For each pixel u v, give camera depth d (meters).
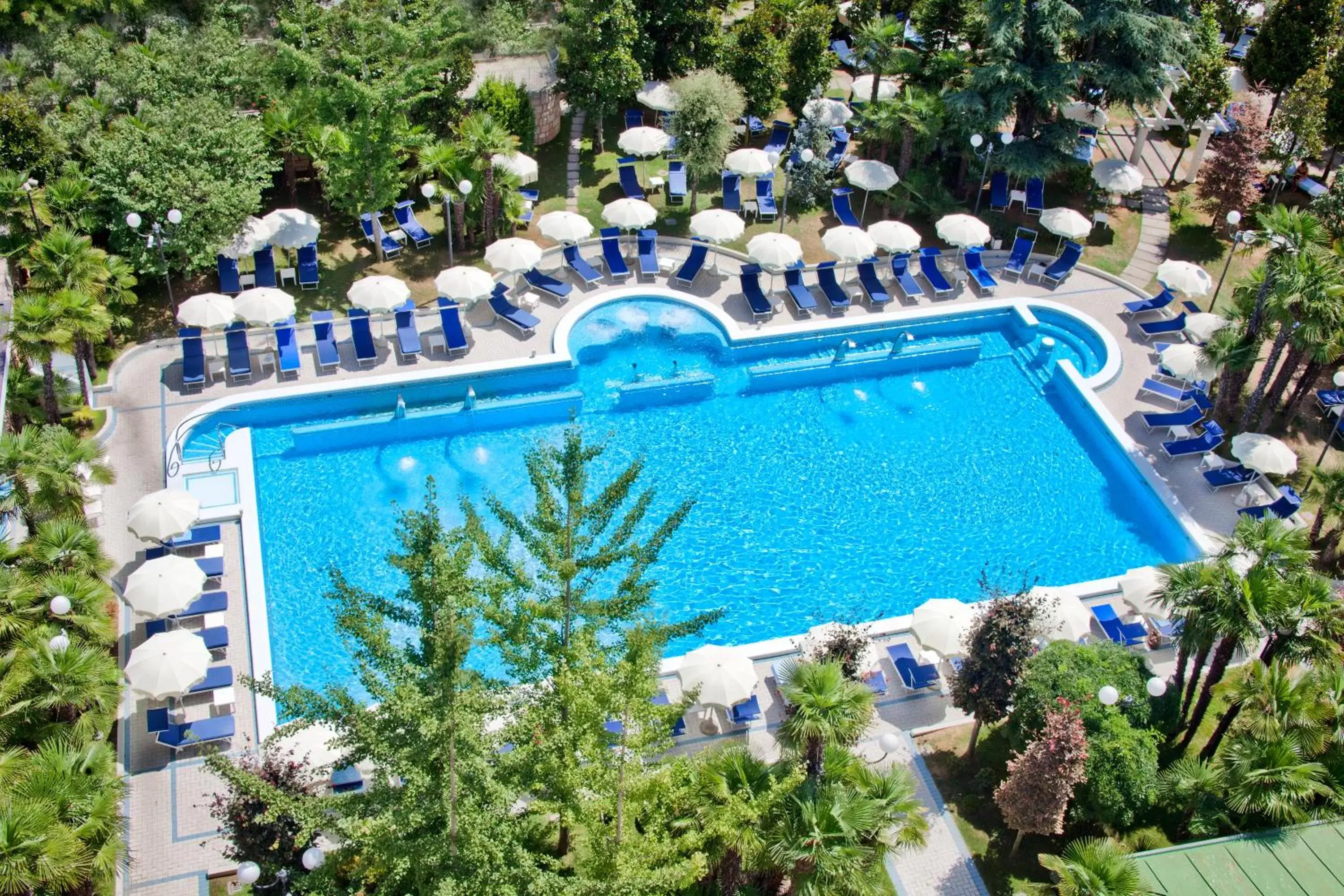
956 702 23.08
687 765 19.66
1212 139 44.44
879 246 36.84
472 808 17.36
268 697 19.14
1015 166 38.75
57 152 33.22
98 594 21.97
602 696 18.50
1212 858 19.61
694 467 30.88
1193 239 39.97
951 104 38.84
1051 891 20.44
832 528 29.36
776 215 39.97
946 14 42.56
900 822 19.23
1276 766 20.06
